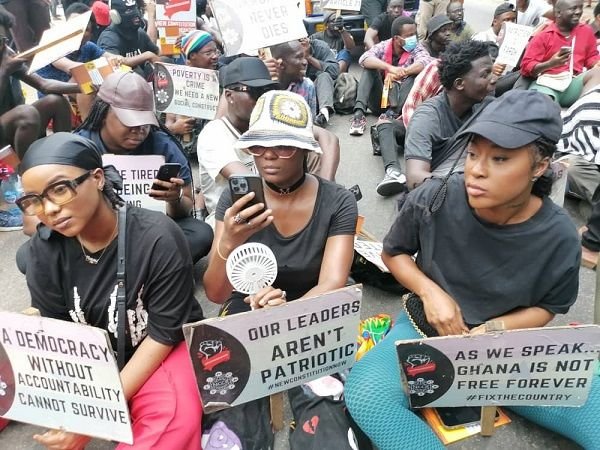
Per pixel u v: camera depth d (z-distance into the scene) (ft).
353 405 5.62
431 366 5.37
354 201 6.46
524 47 15.93
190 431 5.57
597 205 9.47
